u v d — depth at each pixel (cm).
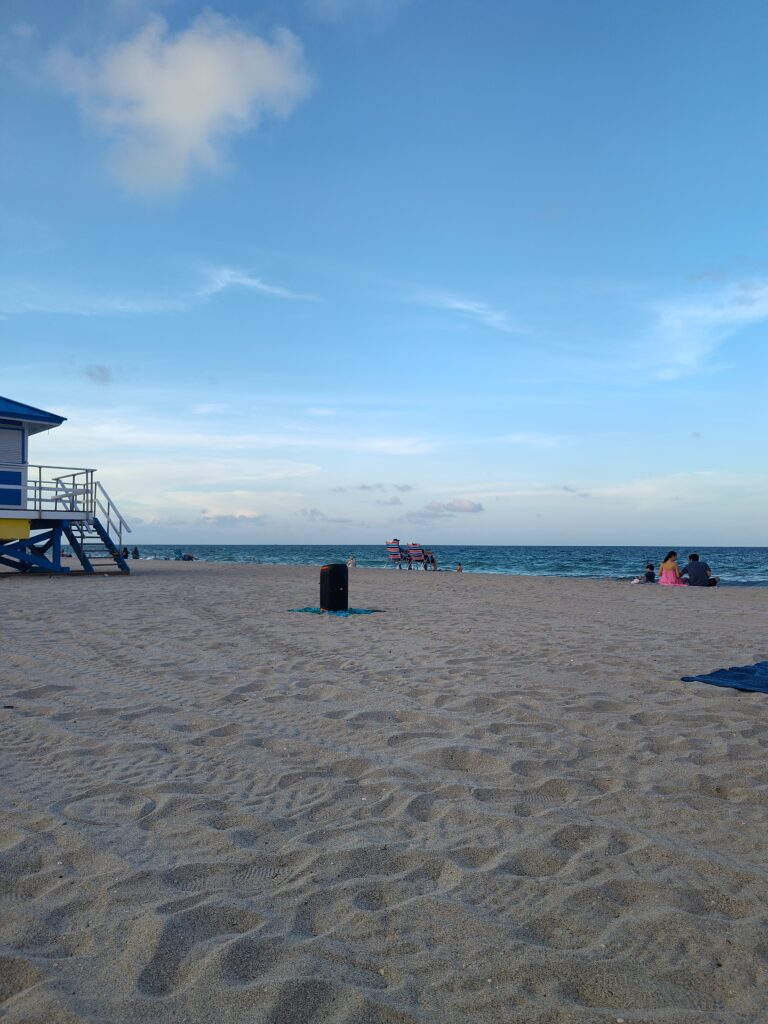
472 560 7181
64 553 4262
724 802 395
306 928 266
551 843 341
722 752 478
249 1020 214
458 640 935
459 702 605
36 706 588
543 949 253
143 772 439
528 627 1075
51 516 2323
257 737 509
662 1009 222
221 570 2905
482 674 718
